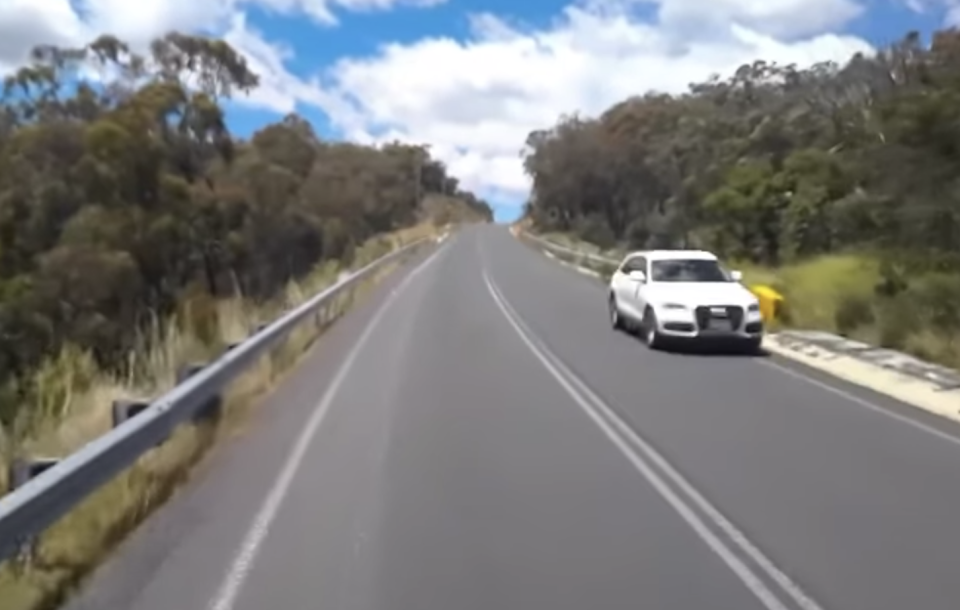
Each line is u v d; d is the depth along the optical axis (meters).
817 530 7.54
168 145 40.56
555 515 7.82
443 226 111.62
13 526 5.50
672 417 12.11
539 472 9.21
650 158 75.44
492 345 18.97
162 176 38.47
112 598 6.05
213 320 18.48
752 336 18.48
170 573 6.48
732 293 18.84
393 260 45.53
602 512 7.93
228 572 6.49
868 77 50.00
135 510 7.77
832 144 45.69
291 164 63.06
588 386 14.38
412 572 6.49
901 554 6.98
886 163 32.03
